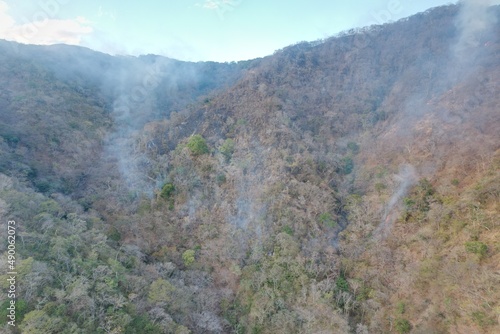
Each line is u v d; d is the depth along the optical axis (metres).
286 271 42.22
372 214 49.38
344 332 35.84
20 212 36.47
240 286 43.72
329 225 48.12
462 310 32.91
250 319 40.12
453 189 44.38
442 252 38.91
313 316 37.25
